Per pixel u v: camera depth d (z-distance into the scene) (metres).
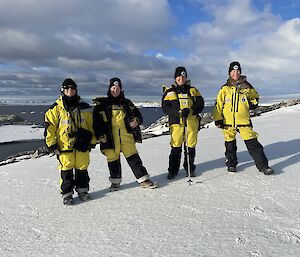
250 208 4.40
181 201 4.77
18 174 7.07
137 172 5.39
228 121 5.95
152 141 11.34
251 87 5.99
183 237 3.68
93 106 5.24
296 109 18.67
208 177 5.82
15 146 37.72
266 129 11.77
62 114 4.88
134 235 3.81
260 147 5.82
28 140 43.03
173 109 5.66
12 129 58.09
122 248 3.53
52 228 4.14
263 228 3.81
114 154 5.33
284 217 4.09
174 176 5.88
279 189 5.05
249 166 6.36
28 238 3.90
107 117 5.25
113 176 5.39
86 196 5.05
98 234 3.90
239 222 4.00
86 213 4.56
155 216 4.30
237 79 5.97
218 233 3.73
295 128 11.44
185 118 5.64
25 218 4.50
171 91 5.71
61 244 3.71
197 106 5.68
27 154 14.51
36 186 5.96
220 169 6.27
